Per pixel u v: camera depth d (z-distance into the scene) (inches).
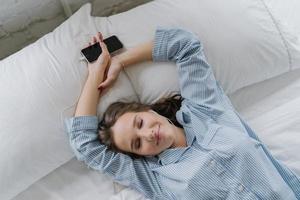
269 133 46.6
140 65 46.8
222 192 41.3
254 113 49.2
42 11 54.9
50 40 47.2
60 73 44.7
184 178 42.3
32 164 43.0
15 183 42.8
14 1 51.6
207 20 47.9
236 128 44.0
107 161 44.6
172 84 46.8
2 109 42.6
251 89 50.5
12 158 41.9
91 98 44.7
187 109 46.1
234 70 47.5
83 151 44.1
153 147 43.3
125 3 60.7
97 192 45.4
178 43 46.1
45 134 43.1
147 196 44.2
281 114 48.0
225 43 47.1
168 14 49.0
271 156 43.3
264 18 48.7
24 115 42.6
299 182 42.4
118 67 45.6
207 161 42.2
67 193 45.6
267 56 48.0
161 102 47.0
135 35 48.1
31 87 43.6
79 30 47.9
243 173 41.3
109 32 48.5
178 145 45.6
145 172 45.1
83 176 46.8
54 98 43.9
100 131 45.3
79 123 44.1
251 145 42.0
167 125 44.9
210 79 45.7
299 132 46.1
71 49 46.1
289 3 52.5
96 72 45.3
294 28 51.5
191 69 45.8
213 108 44.9
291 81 50.9
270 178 41.2
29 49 47.1
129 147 43.9
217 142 43.1
